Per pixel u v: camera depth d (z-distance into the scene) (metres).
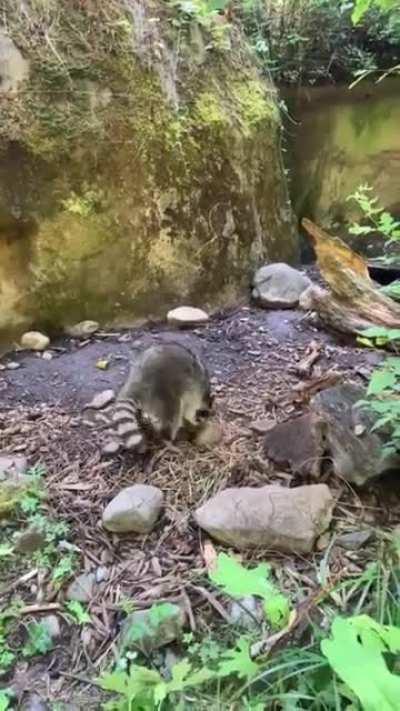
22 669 1.08
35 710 1.02
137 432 1.41
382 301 1.92
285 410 1.57
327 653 0.68
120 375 1.79
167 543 1.24
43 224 1.88
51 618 1.13
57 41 1.87
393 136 3.84
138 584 1.17
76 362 1.86
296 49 3.79
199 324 2.07
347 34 3.88
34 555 1.22
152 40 2.04
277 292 2.18
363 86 4.03
